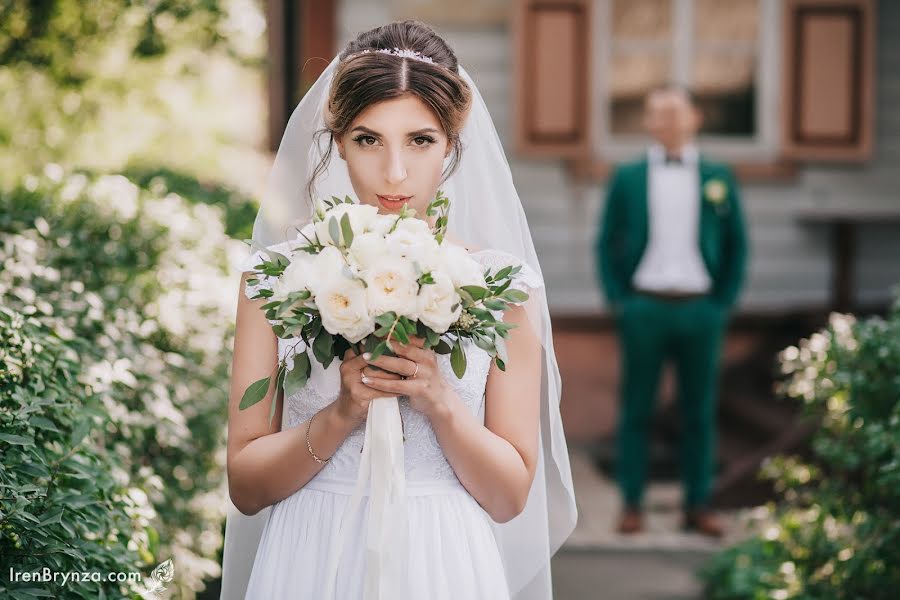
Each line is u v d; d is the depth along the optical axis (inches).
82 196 161.5
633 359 242.4
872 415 149.6
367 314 77.0
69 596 96.2
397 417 83.4
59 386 102.3
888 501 150.6
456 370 81.9
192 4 258.5
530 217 345.7
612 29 349.1
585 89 338.6
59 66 270.1
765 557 187.3
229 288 173.6
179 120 327.9
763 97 349.4
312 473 86.0
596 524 249.8
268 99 292.4
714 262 240.1
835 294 338.6
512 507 89.0
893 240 352.2
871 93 342.3
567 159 344.8
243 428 88.8
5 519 87.7
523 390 90.9
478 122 97.7
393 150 86.4
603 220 247.3
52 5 257.8
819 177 348.8
